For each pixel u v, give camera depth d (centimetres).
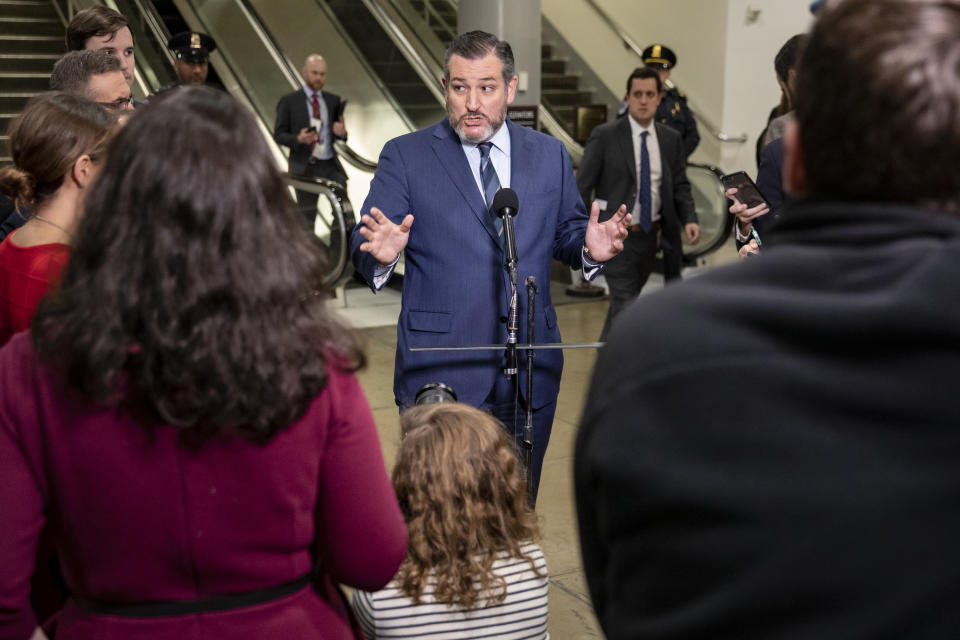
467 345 266
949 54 74
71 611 118
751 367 76
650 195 543
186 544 111
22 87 953
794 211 83
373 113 1002
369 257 260
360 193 959
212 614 115
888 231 76
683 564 79
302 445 112
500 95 263
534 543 195
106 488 108
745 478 75
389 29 932
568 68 1223
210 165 104
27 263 176
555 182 277
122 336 102
